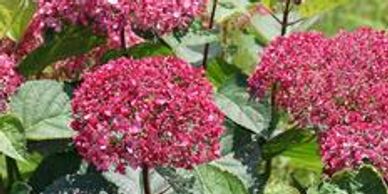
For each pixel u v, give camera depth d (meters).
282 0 0.72
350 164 0.56
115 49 0.65
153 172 0.60
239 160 0.62
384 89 0.60
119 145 0.52
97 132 0.52
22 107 0.61
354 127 0.57
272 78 0.62
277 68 0.62
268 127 0.64
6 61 0.61
